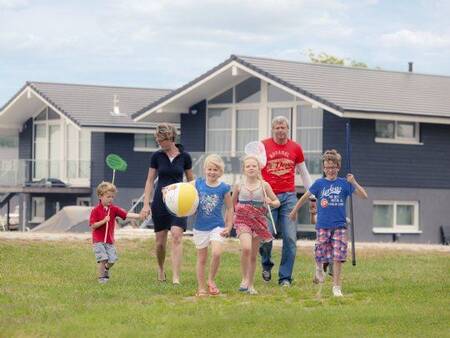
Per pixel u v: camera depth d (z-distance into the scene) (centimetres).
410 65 3847
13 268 1616
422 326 1100
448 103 3319
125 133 4169
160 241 1502
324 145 3206
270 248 1508
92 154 4219
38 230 3181
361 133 3180
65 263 1706
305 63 3434
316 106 3058
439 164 3322
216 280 1531
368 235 3186
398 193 3244
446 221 3331
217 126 3509
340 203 1357
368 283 1483
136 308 1197
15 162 4369
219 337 1040
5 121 4656
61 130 4459
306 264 1861
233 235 2848
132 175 4181
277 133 1475
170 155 1493
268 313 1159
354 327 1090
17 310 1191
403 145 3253
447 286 1416
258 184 1380
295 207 1395
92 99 4294
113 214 1502
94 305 1224
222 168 1360
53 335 1047
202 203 1355
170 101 3506
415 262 1898
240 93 3447
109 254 1495
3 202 4462
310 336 1039
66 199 4328
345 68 3494
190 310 1183
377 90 3303
